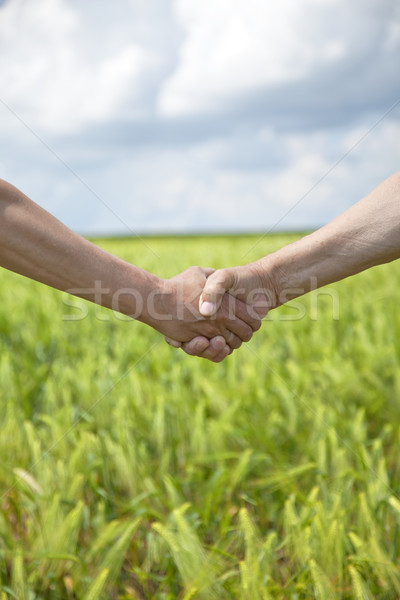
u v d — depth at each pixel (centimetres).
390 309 504
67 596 199
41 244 192
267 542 180
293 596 181
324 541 181
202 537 214
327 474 239
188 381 362
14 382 320
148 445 278
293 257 234
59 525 198
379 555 187
